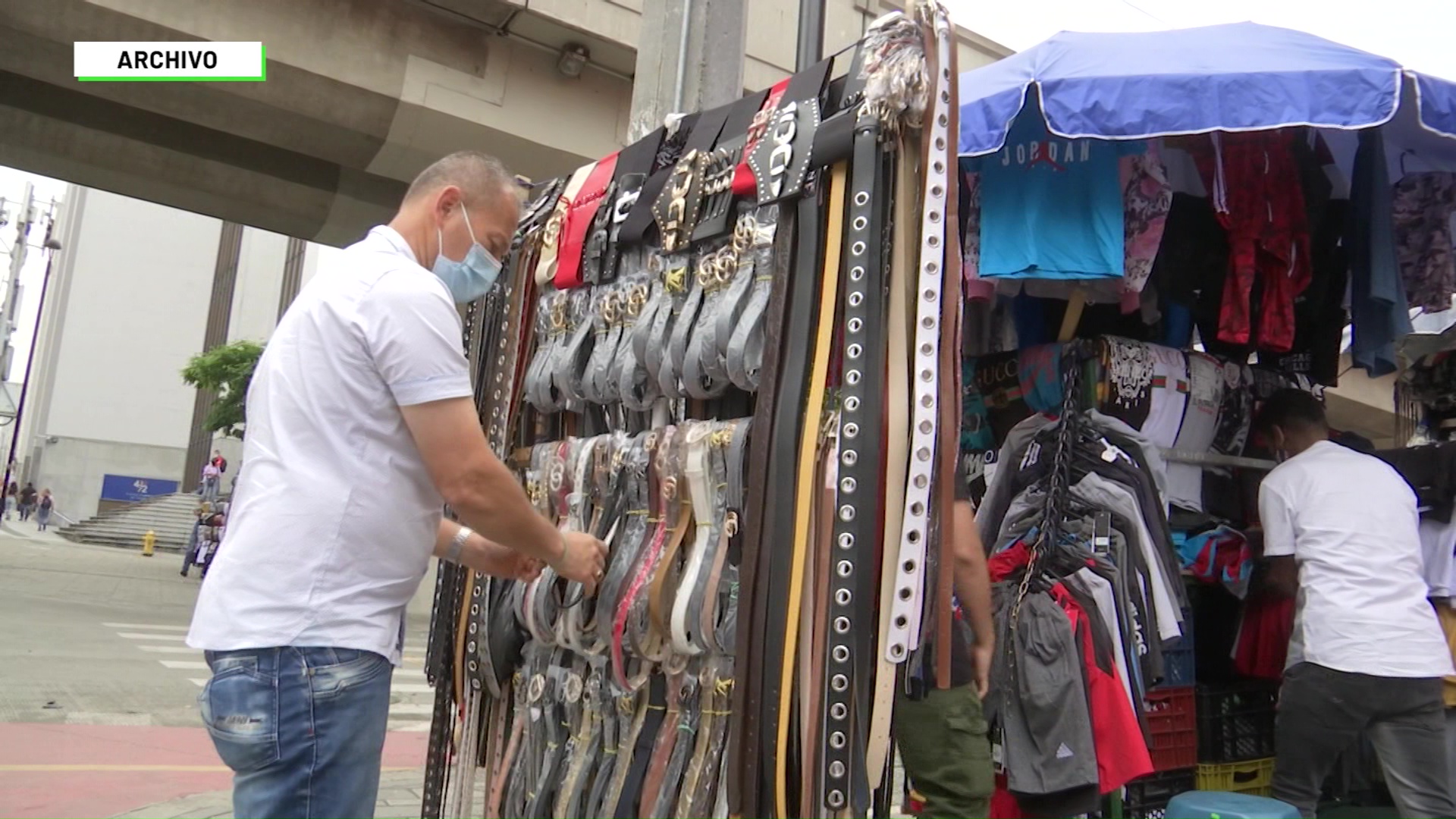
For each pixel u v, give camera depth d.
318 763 1.52
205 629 1.55
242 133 7.58
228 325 38.62
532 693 2.21
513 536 1.67
